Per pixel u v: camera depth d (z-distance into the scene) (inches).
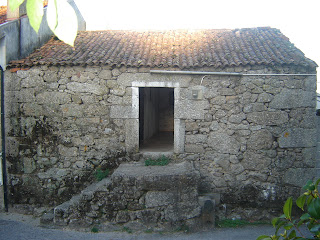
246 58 239.1
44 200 244.7
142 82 236.1
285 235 78.3
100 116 240.4
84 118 240.7
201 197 216.7
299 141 228.2
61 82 239.9
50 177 244.1
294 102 227.8
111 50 264.8
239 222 224.1
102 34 314.5
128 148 240.2
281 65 228.1
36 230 208.4
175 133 237.8
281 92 228.1
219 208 229.9
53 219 216.5
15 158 245.6
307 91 227.1
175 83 235.0
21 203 245.8
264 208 232.2
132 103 237.8
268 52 248.8
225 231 209.9
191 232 204.5
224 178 234.7
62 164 243.4
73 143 242.1
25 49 261.6
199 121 235.1
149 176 201.3
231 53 252.1
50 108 241.6
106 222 206.7
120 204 204.8
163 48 274.1
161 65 234.1
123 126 240.1
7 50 241.0
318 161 231.9
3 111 242.5
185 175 203.2
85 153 242.1
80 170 242.4
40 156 244.1
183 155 237.9
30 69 241.4
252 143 231.5
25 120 243.8
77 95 239.8
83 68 239.0
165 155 240.5
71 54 254.8
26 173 245.1
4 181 243.9
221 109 233.3
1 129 241.9
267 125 230.1
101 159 241.9
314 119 227.5
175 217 203.0
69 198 243.3
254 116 230.5
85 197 207.3
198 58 246.4
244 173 233.6
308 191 75.7
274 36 283.4
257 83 229.3
